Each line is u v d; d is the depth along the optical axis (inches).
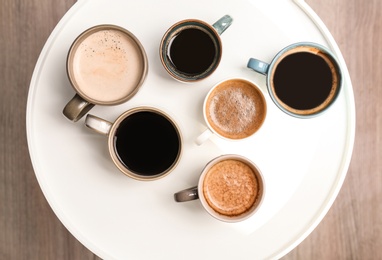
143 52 25.3
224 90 26.1
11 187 32.3
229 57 26.3
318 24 26.2
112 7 26.3
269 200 26.4
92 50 25.7
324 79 26.0
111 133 24.9
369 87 31.6
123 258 26.4
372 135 31.6
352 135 26.2
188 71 26.0
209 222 26.3
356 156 31.7
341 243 31.9
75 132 26.5
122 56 25.8
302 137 26.4
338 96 25.5
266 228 26.3
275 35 26.3
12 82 32.0
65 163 26.5
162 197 26.3
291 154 26.4
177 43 26.0
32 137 26.3
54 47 26.3
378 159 31.6
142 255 26.4
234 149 26.3
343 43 31.6
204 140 25.1
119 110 26.3
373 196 31.6
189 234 26.3
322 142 26.4
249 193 25.8
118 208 26.4
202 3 26.2
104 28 25.3
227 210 25.8
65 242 32.3
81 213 26.5
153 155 25.7
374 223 31.7
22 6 31.7
